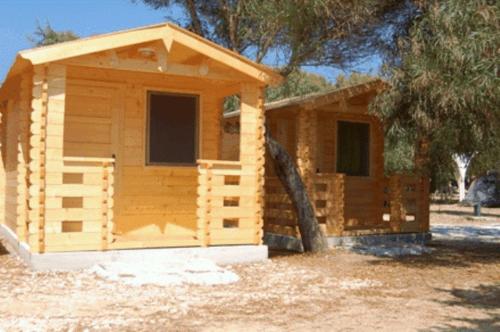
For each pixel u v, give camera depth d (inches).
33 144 343.6
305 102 482.6
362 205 565.3
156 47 376.5
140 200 433.7
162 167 440.8
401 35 453.7
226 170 397.7
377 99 425.4
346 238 502.6
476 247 541.6
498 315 256.8
